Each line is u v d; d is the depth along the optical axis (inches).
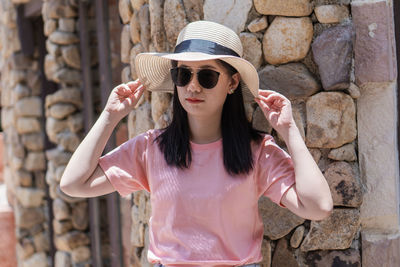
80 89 170.6
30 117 192.9
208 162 72.9
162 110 90.3
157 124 91.7
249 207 72.8
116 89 78.1
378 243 84.3
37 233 193.2
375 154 84.7
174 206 71.8
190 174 72.4
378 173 84.7
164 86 82.6
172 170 73.1
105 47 148.1
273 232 84.7
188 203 71.3
